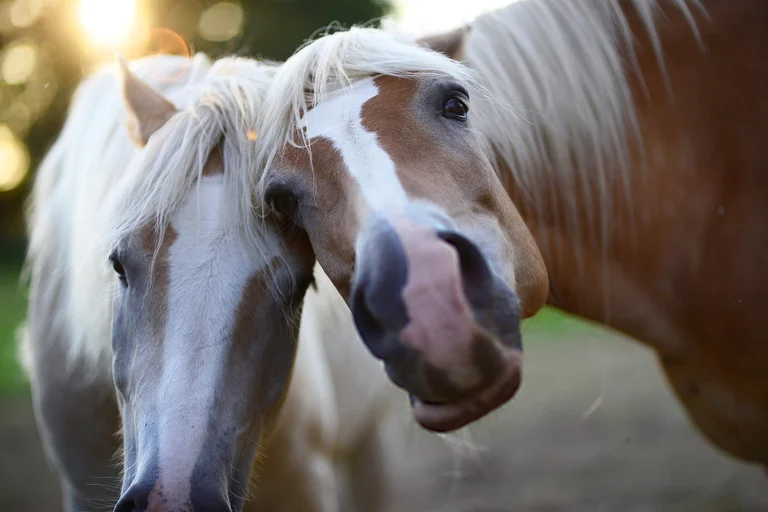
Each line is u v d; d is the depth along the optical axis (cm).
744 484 472
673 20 223
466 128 165
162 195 161
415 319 127
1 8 1590
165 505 145
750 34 220
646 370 799
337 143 152
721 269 221
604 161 220
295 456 216
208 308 157
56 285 235
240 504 165
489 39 217
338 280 149
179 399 151
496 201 162
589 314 233
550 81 215
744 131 219
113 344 179
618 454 534
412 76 163
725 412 233
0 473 508
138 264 163
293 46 1803
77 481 235
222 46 1769
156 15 1634
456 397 133
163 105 188
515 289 157
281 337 172
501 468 509
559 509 433
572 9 221
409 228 133
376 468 302
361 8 1862
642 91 223
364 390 271
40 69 1544
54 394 229
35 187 280
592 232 224
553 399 684
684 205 223
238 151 167
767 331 218
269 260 165
